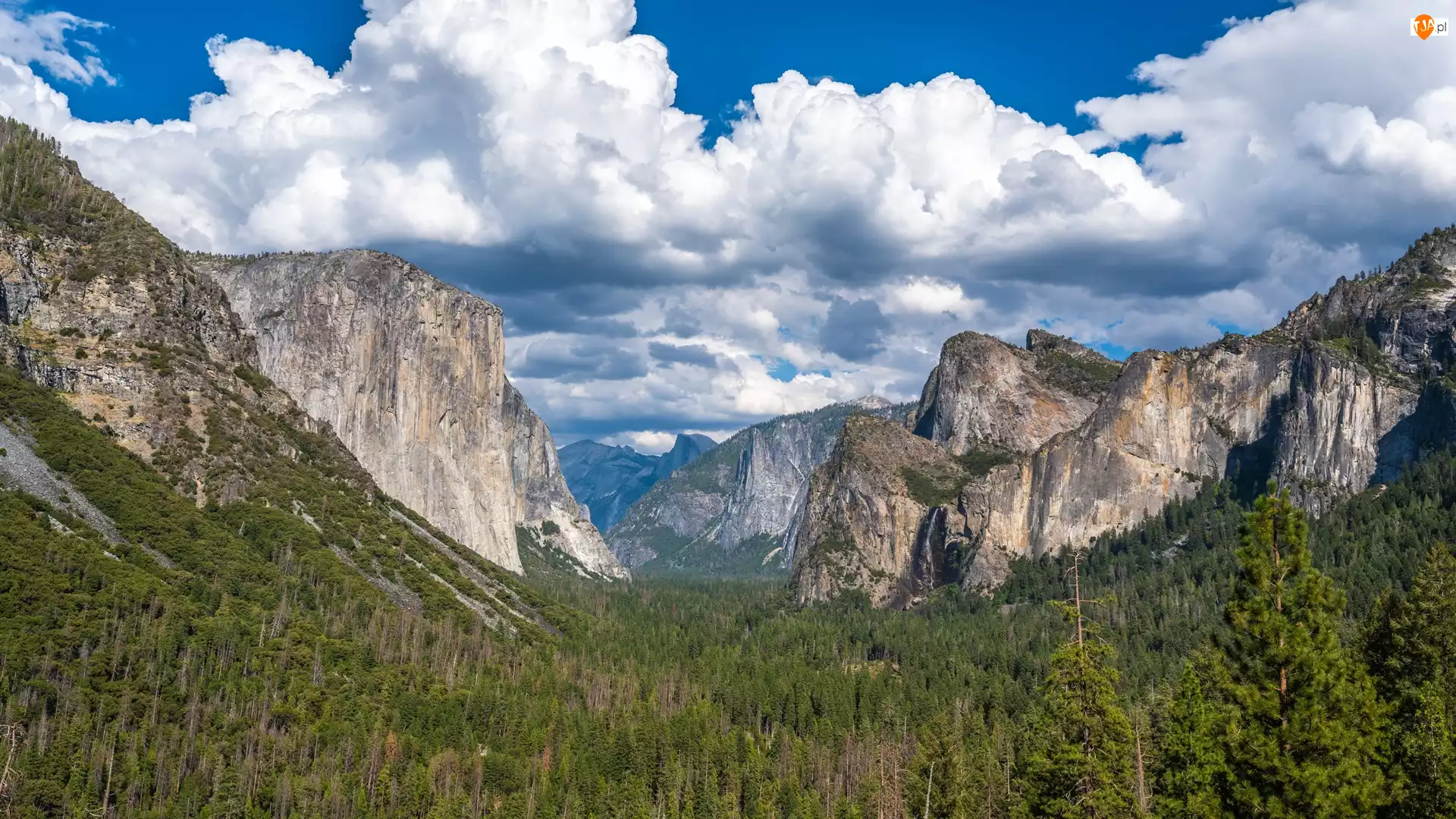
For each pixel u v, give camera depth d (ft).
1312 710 273.54
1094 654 335.67
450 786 578.25
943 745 512.63
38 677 546.26
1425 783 277.44
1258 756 276.21
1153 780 382.22
